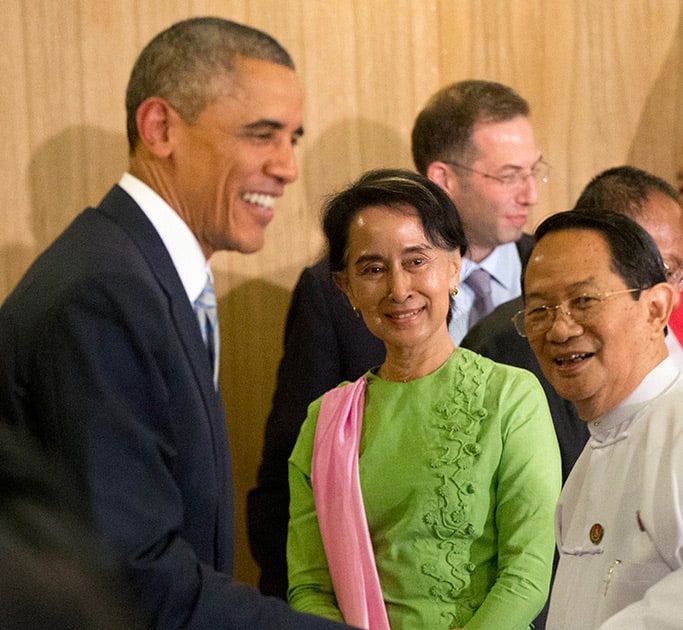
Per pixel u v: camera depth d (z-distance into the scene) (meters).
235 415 6.00
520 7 6.41
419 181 3.72
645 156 6.61
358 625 3.46
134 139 3.38
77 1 5.67
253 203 3.37
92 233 3.14
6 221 5.61
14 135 5.61
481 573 3.54
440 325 3.71
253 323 6.00
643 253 3.03
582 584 2.98
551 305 3.04
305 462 3.81
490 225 5.44
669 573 2.75
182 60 3.30
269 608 2.89
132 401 2.92
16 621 1.08
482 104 5.45
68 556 1.12
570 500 3.23
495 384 3.65
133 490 2.85
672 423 2.89
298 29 6.03
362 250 3.68
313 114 6.07
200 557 3.13
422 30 6.25
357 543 3.54
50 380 2.85
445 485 3.53
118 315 2.92
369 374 3.84
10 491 1.17
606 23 6.53
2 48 5.59
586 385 3.01
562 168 6.52
